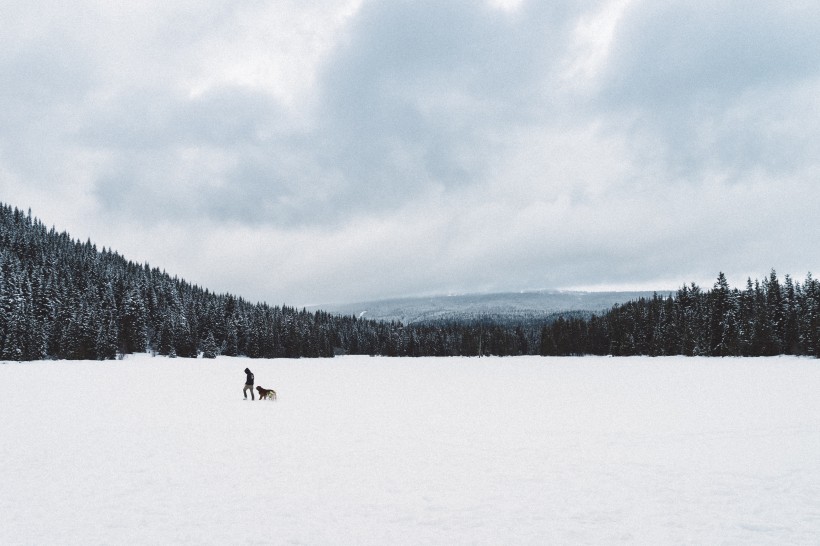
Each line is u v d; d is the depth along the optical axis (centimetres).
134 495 999
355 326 19638
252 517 872
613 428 1712
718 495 962
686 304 10406
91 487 1055
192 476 1140
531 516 865
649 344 9906
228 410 2248
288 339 12900
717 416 1920
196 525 834
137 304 10106
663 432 1617
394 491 1020
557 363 7162
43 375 4281
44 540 770
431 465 1230
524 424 1827
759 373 4191
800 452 1308
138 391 3062
